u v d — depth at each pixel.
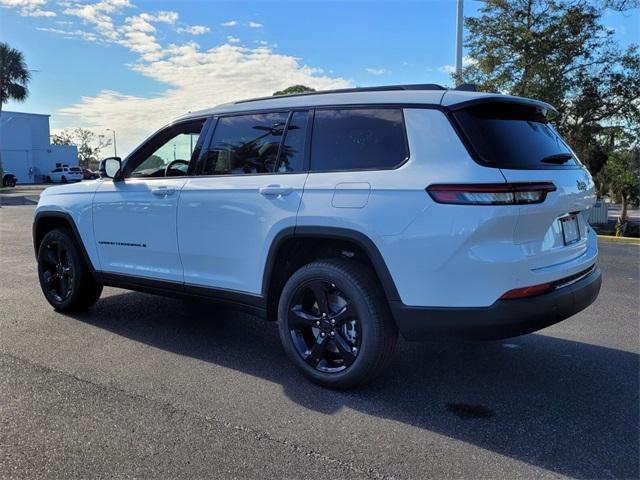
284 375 4.14
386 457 2.99
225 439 3.17
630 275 8.27
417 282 3.43
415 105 3.63
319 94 4.13
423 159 3.48
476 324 3.33
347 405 3.63
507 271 3.26
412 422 3.40
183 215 4.55
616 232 17.11
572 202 3.72
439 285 3.38
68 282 5.68
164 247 4.75
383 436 3.22
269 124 4.27
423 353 4.66
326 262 3.86
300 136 4.07
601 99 17.86
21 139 59.03
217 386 3.92
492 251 3.27
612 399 3.74
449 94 3.63
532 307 3.34
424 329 3.46
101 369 4.21
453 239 3.29
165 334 5.11
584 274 3.94
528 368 4.32
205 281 4.52
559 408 3.60
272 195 4.00
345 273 3.72
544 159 3.68
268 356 4.55
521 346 4.85
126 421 3.37
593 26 16.86
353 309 3.71
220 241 4.34
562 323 5.56
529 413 3.54
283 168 4.09
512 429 3.32
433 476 2.82
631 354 4.64
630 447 3.11
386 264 3.51
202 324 5.45
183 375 4.12
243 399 3.71
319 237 3.78
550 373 4.21
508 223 3.26
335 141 3.89
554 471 2.87
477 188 3.25
